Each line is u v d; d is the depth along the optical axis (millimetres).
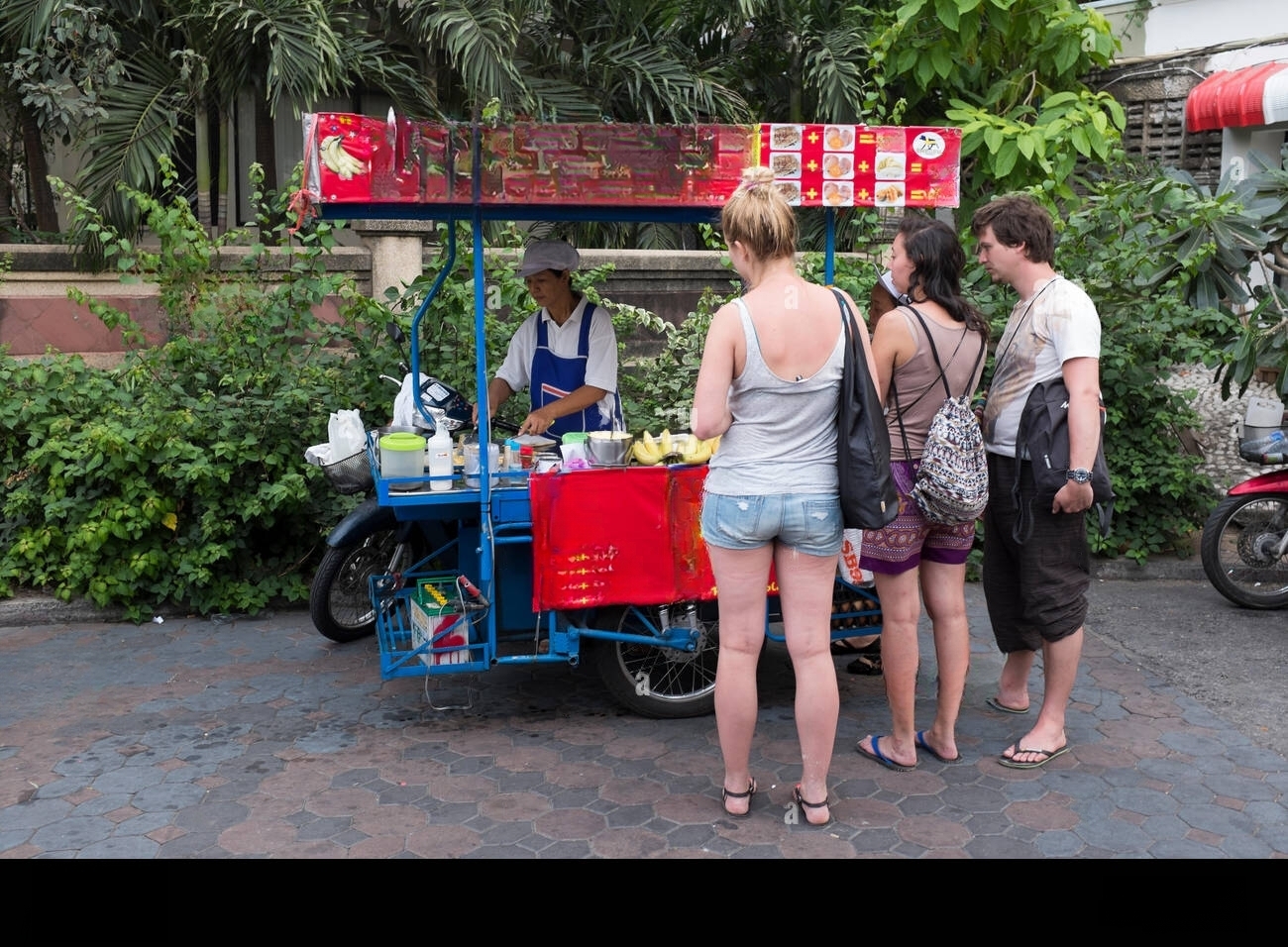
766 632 4211
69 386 5445
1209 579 5609
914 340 3438
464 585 3945
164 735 3973
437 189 3545
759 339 3049
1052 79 8234
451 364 5691
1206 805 3457
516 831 3297
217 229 8258
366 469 4441
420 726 4055
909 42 7742
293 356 5742
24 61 6930
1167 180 6090
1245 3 9586
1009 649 4039
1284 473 5520
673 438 4043
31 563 5301
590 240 8953
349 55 7898
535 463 4020
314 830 3309
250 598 5277
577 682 4484
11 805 3455
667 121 9062
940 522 3455
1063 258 6160
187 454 5094
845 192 3748
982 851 3186
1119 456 6043
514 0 8203
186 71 7352
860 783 3600
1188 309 5980
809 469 3133
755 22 9547
